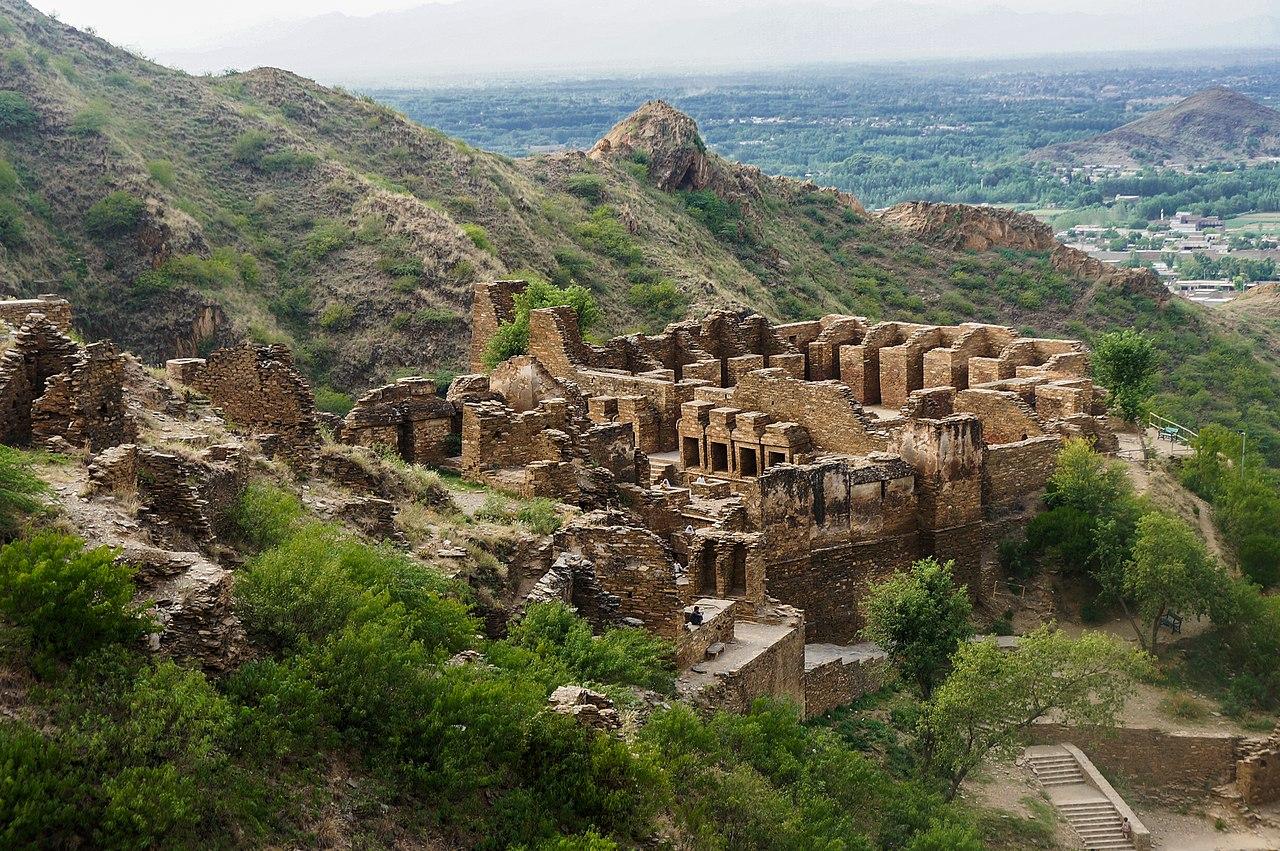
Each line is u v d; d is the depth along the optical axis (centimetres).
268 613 2750
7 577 2386
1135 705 5756
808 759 3741
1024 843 4631
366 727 2628
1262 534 7044
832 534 5716
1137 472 7288
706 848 2858
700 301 14000
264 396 4209
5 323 3869
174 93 15550
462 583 3503
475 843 2552
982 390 7169
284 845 2322
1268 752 5488
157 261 12144
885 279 18300
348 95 17412
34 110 13612
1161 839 5216
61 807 2112
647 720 3309
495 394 5453
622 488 4797
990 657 4738
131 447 3042
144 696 2333
